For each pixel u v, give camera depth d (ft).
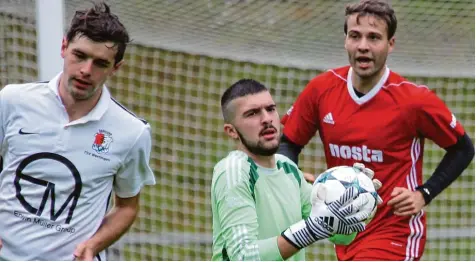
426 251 85.10
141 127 45.27
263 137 42.73
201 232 82.48
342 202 40.70
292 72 85.81
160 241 81.15
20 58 70.33
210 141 84.74
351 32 50.21
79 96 42.65
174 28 72.54
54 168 43.78
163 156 83.76
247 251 40.83
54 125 43.91
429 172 86.74
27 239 43.78
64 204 43.96
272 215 42.86
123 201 46.65
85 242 43.88
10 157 44.16
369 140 51.37
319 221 40.73
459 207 87.35
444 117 51.21
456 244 85.40
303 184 45.09
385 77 51.37
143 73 83.61
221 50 76.59
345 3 75.15
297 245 40.83
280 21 74.95
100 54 41.96
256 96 42.88
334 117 52.16
